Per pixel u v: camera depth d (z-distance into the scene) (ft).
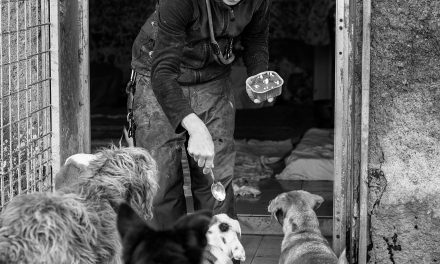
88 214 10.48
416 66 14.75
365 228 15.06
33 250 9.70
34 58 14.83
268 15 14.29
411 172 14.99
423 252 15.17
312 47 38.65
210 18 13.07
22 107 14.90
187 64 13.73
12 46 14.93
